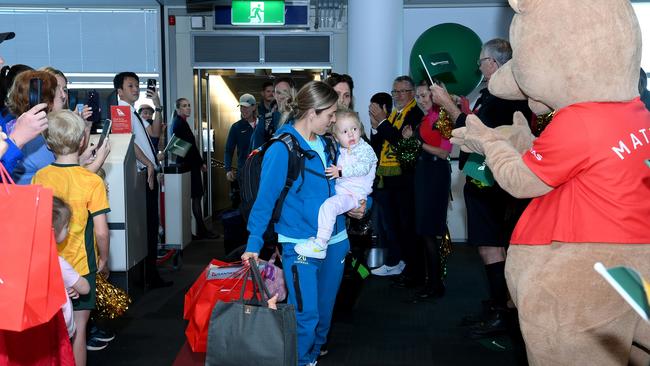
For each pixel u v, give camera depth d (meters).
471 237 4.21
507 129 2.73
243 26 8.76
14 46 8.90
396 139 5.26
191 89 8.91
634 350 2.52
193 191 8.18
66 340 2.60
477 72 6.29
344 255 3.56
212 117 9.54
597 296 2.25
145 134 5.39
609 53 2.29
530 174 2.38
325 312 3.57
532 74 2.39
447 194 5.22
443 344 4.27
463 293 5.58
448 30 6.39
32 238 1.86
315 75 9.06
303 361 3.38
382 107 5.55
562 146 2.29
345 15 8.73
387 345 4.26
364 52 7.48
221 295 3.84
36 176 3.10
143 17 8.86
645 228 2.27
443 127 4.77
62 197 3.04
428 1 8.29
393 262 6.21
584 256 2.27
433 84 3.99
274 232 3.37
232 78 9.43
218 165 9.70
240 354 2.69
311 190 3.35
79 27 8.88
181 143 6.34
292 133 3.36
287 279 3.35
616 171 2.25
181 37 8.85
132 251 4.90
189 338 3.95
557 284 2.29
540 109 2.56
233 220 5.50
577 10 2.31
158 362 3.91
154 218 5.58
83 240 3.10
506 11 8.37
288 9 8.68
